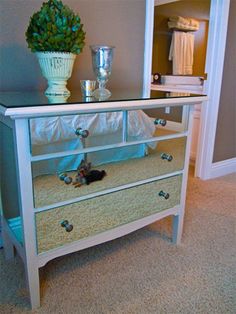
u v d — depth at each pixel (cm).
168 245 172
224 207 223
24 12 147
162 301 129
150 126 137
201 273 148
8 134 117
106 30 178
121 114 125
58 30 120
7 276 143
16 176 113
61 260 156
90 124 117
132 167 137
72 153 115
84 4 165
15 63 151
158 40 361
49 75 132
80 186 122
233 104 284
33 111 99
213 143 278
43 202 114
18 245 127
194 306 127
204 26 322
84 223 128
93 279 142
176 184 159
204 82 270
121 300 129
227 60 262
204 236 182
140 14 189
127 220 143
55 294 132
